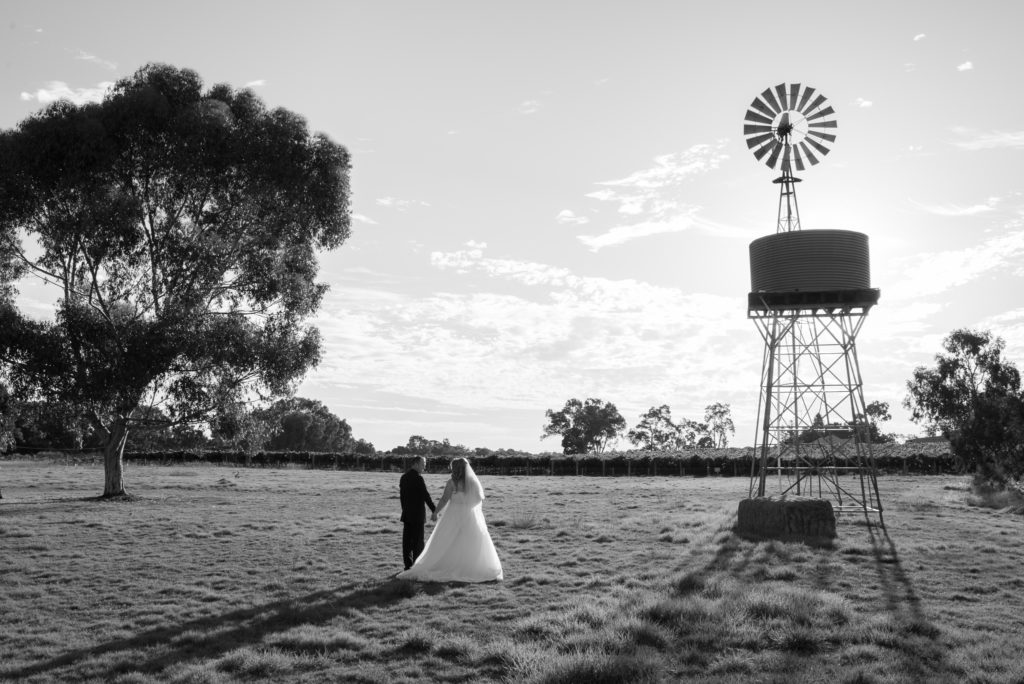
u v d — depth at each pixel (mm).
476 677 8672
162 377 34125
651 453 82875
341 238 38188
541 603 12242
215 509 29250
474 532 14422
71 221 32344
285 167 34875
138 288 35312
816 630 10055
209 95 37000
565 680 8273
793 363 26344
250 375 35906
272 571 15531
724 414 170750
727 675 8469
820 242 23875
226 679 8703
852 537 19656
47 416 35219
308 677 8789
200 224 36000
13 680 8773
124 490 36969
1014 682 8125
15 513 26922
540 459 77875
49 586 14031
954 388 65625
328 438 181625
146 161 34000
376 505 31500
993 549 17203
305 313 38156
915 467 67438
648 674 8422
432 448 162750
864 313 24438
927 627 10180
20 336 31234
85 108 33469
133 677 8727
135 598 13023
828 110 28234
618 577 14094
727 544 18219
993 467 41844
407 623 11055
